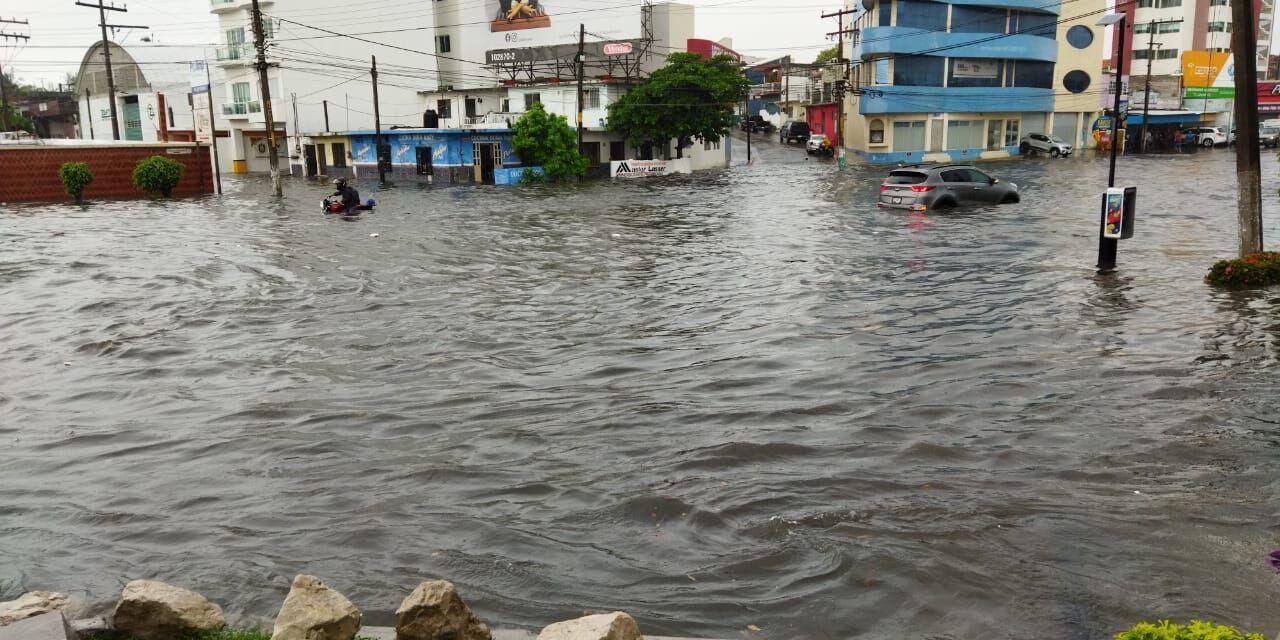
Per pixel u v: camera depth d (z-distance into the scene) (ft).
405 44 203.10
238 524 18.98
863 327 37.19
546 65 188.75
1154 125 231.50
